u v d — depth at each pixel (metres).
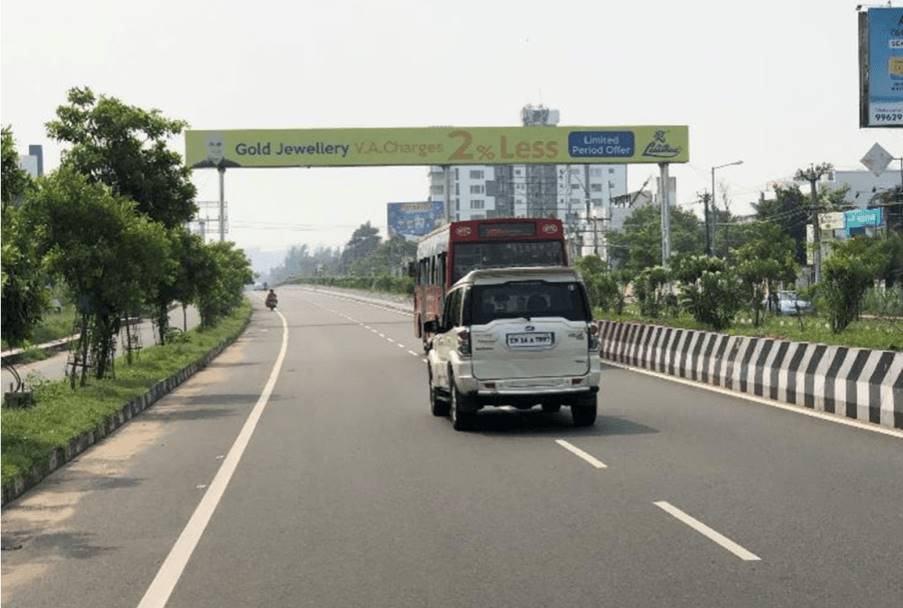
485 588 6.81
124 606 6.71
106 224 19.55
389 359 31.89
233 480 11.37
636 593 6.59
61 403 16.84
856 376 15.05
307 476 11.45
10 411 15.66
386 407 18.44
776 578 6.85
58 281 19.84
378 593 6.79
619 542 7.96
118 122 22.89
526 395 14.66
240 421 16.95
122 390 19.75
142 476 11.91
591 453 12.46
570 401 14.81
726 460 11.62
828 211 72.88
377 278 122.25
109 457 13.48
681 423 14.97
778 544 7.77
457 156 54.09
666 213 57.12
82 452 13.98
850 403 15.10
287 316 75.25
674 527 8.42
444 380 15.92
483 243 26.14
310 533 8.63
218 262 33.91
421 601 6.57
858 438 13.02
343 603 6.59
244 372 28.08
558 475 11.02
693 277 34.84
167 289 32.50
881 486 9.89
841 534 8.03
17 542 8.70
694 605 6.30
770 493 9.69
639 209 102.12
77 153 22.56
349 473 11.55
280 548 8.14
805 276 63.03
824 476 10.48
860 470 10.77
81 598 6.94
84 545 8.52
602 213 130.25
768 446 12.55
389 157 53.78
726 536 8.06
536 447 13.12
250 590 6.97
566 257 26.23
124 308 20.78
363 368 28.36
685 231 93.56
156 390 21.33
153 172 23.28
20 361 35.31
